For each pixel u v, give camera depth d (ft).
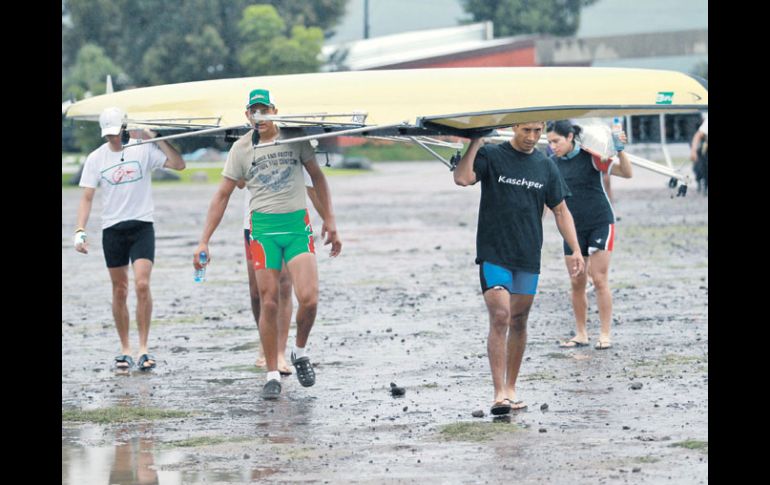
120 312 112.47
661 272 172.24
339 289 163.84
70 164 518.37
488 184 89.56
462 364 110.32
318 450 80.02
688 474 71.97
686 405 90.68
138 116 116.57
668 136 353.72
